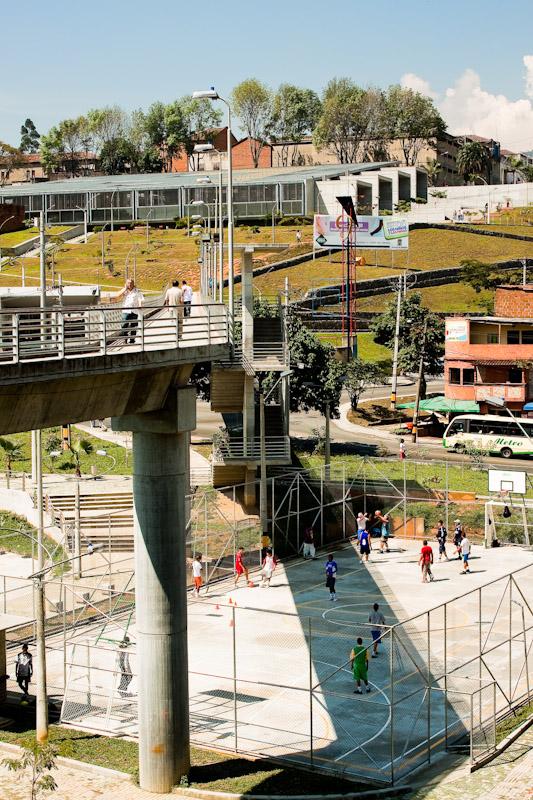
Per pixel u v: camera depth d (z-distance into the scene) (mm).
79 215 157875
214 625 43656
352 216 120688
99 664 38844
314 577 51938
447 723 32312
